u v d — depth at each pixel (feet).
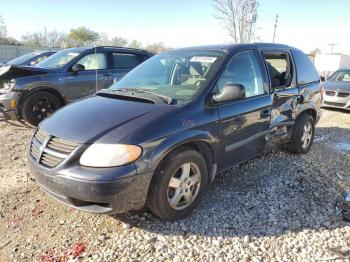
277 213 11.84
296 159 17.10
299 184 14.14
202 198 11.93
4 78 23.57
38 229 10.94
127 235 10.50
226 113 12.16
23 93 23.15
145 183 9.90
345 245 10.11
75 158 9.64
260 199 12.79
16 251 9.91
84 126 10.24
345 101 32.12
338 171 16.03
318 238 10.44
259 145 14.39
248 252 9.75
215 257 9.52
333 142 21.35
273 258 9.50
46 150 10.22
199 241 10.23
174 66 13.87
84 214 11.70
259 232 10.73
